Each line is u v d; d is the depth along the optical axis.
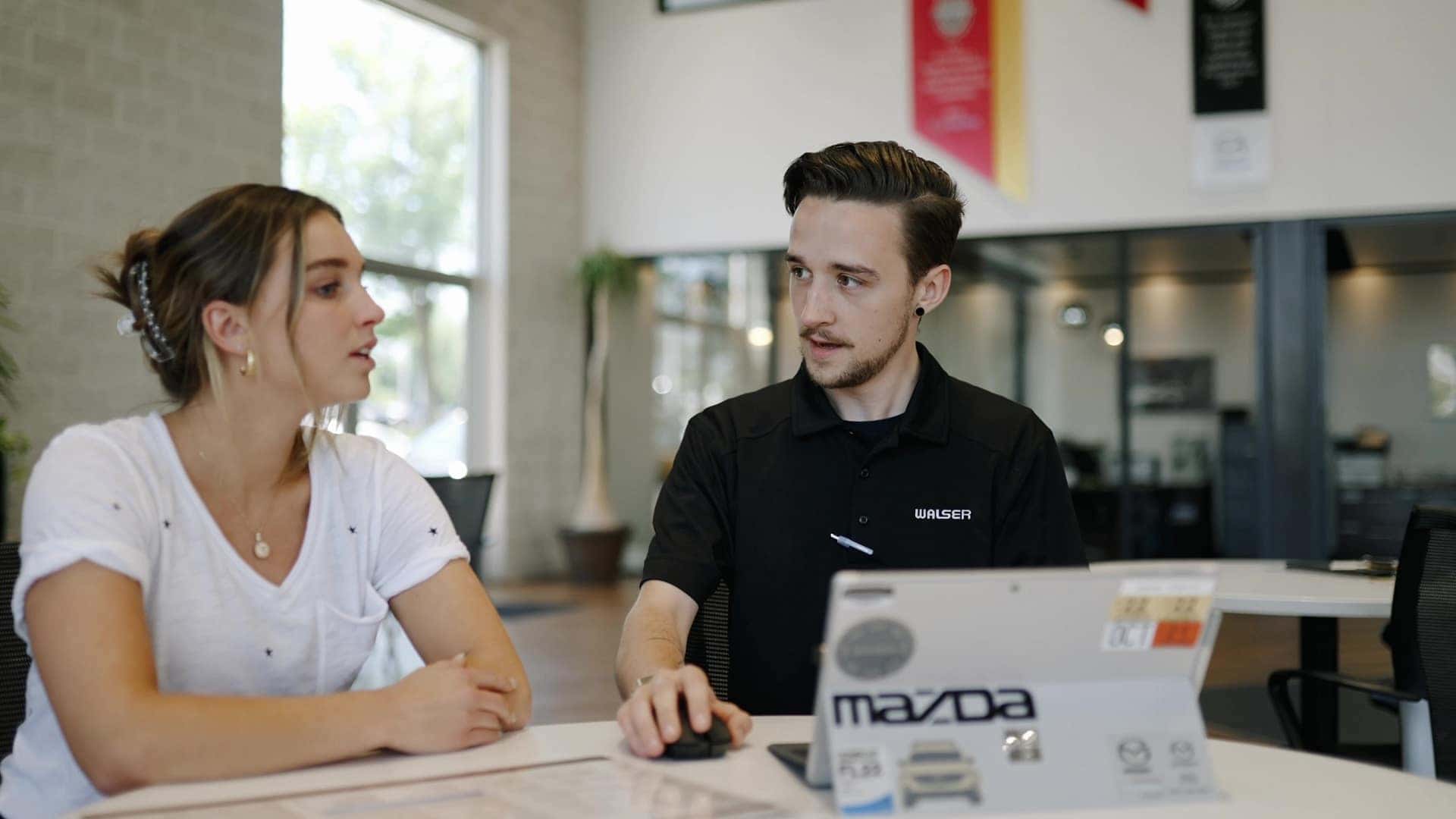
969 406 1.65
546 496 8.75
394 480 1.40
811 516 1.60
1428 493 9.12
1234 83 7.40
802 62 8.41
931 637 0.87
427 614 1.38
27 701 1.21
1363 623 5.25
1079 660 0.91
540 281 8.69
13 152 5.11
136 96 5.66
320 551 1.30
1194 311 11.01
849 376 1.52
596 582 8.38
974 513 1.58
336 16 7.21
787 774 1.00
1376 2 7.20
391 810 0.89
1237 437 10.79
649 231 8.87
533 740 1.16
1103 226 7.68
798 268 1.53
